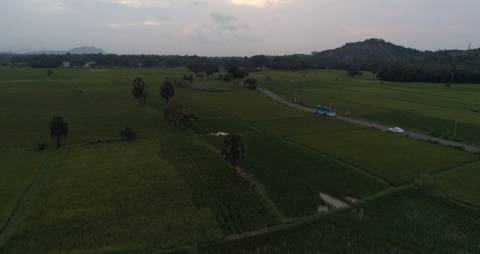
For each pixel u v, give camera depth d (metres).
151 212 50.97
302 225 48.41
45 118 110.00
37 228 46.12
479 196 57.31
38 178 62.16
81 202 53.38
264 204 54.38
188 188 59.09
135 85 130.88
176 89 180.75
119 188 58.44
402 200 56.00
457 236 45.81
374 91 188.88
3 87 174.75
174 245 43.28
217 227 47.50
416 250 42.72
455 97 170.38
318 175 66.12
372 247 43.28
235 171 66.31
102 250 41.66
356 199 56.78
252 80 191.50
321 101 153.75
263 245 43.78
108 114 117.38
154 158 73.44
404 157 76.81
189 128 100.50
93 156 74.44
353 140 90.50
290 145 85.25
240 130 100.12
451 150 82.88
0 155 74.56
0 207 51.25
